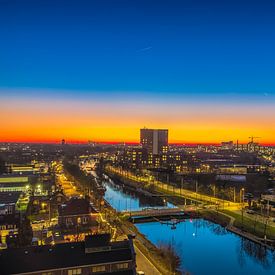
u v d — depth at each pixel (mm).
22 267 89312
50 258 93500
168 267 121250
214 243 165125
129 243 102375
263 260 144000
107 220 184625
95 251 97312
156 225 199750
